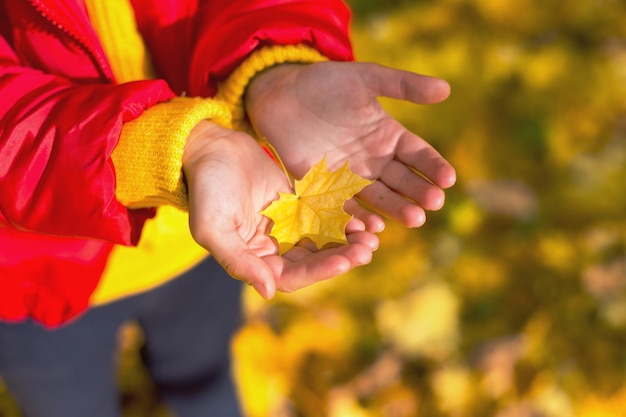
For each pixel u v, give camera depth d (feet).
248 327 3.44
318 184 1.79
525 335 3.48
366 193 1.84
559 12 4.52
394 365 3.41
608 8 4.57
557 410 3.29
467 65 4.22
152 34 1.98
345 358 3.42
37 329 2.26
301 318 3.49
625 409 3.31
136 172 1.72
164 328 2.56
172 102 1.76
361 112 1.82
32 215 1.73
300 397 3.32
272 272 1.62
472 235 3.74
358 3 4.44
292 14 1.93
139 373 3.38
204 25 1.96
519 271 3.66
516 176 3.92
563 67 4.29
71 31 1.79
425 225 3.73
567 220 3.80
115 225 1.72
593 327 3.51
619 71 4.30
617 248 3.72
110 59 1.97
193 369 2.74
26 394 2.45
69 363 2.37
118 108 1.69
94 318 2.32
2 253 1.88
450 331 3.49
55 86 1.78
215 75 1.95
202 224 1.61
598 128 4.12
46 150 1.70
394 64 4.16
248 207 1.70
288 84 1.87
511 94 4.17
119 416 2.76
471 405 3.30
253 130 2.02
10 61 1.86
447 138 3.94
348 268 1.63
